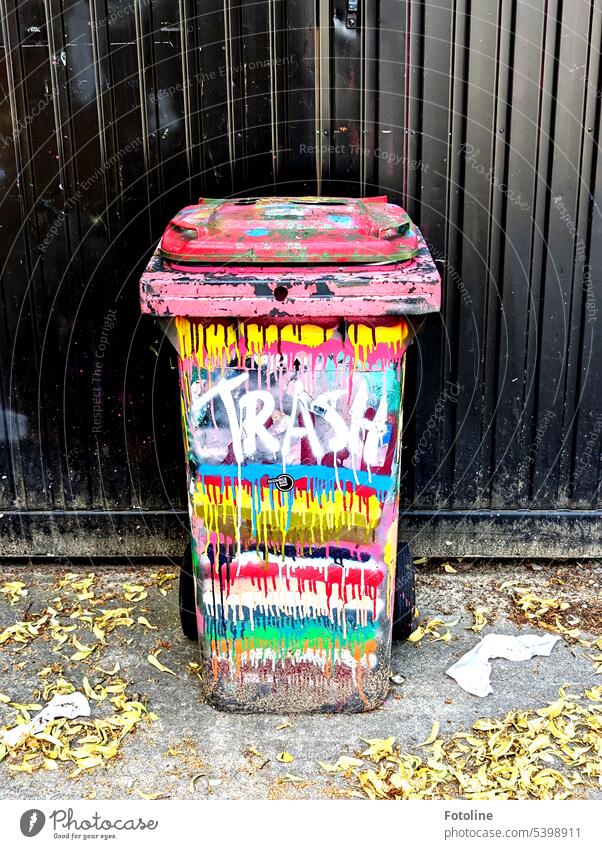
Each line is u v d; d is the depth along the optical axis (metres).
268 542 3.00
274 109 3.57
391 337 2.78
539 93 3.54
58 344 3.85
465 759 2.99
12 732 3.10
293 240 2.78
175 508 4.06
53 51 3.51
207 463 2.93
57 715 3.16
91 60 3.52
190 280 2.71
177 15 3.46
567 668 3.44
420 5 3.45
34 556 4.14
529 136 3.59
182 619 3.49
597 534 4.07
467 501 4.05
